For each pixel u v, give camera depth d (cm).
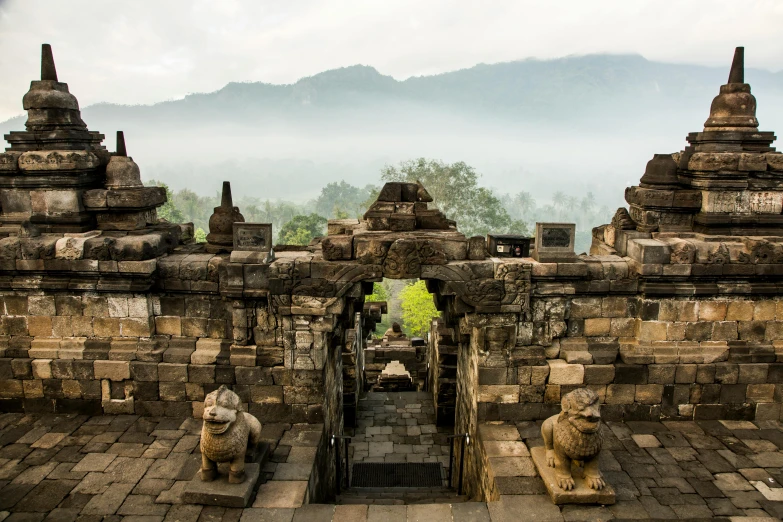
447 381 1745
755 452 1099
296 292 1141
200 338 1230
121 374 1214
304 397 1195
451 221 1288
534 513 900
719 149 1226
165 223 1421
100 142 1417
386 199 1225
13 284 1186
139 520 877
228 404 898
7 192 1250
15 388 1236
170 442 1121
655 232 1249
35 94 1230
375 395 2036
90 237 1180
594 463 934
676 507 920
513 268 1141
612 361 1205
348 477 1426
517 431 1166
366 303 2273
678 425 1207
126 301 1204
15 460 1049
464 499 1255
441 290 1180
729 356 1200
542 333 1201
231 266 1148
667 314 1189
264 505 920
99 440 1128
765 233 1210
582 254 1319
